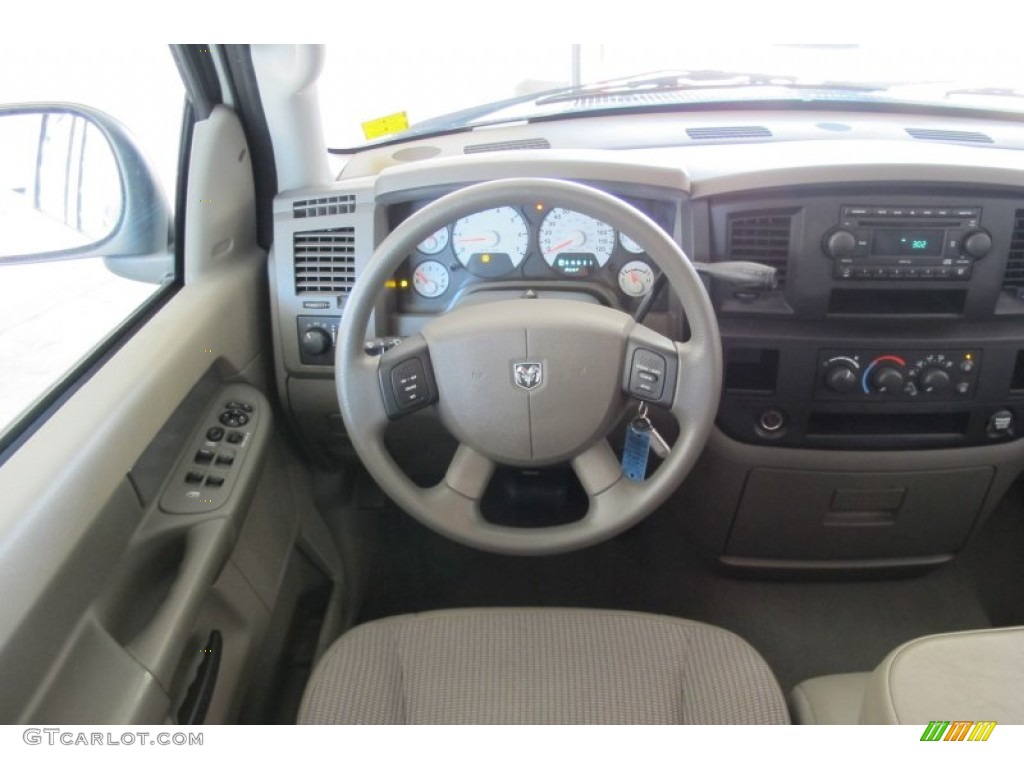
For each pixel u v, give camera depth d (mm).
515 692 899
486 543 1027
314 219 1233
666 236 894
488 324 950
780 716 872
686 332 1199
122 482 868
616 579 1606
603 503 1021
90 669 753
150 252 1183
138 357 971
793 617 1516
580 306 971
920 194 1162
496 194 866
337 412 1354
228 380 1229
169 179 1179
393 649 954
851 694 918
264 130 1298
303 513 1408
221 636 1009
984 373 1239
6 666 639
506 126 1584
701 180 1183
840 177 1146
